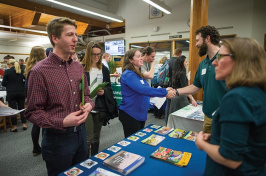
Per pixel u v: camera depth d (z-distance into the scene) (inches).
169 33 287.7
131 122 68.1
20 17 298.7
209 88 53.2
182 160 38.0
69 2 213.0
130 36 335.6
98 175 33.2
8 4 227.9
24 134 130.3
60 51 42.1
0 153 101.7
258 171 23.2
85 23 333.1
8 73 127.6
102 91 75.9
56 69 40.9
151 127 60.2
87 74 74.3
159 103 131.1
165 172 34.5
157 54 307.1
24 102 141.9
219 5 235.0
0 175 81.1
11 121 137.7
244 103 21.0
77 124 39.8
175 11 278.2
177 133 54.1
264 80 22.0
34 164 90.5
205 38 54.7
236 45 23.9
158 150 42.6
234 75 23.3
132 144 46.8
